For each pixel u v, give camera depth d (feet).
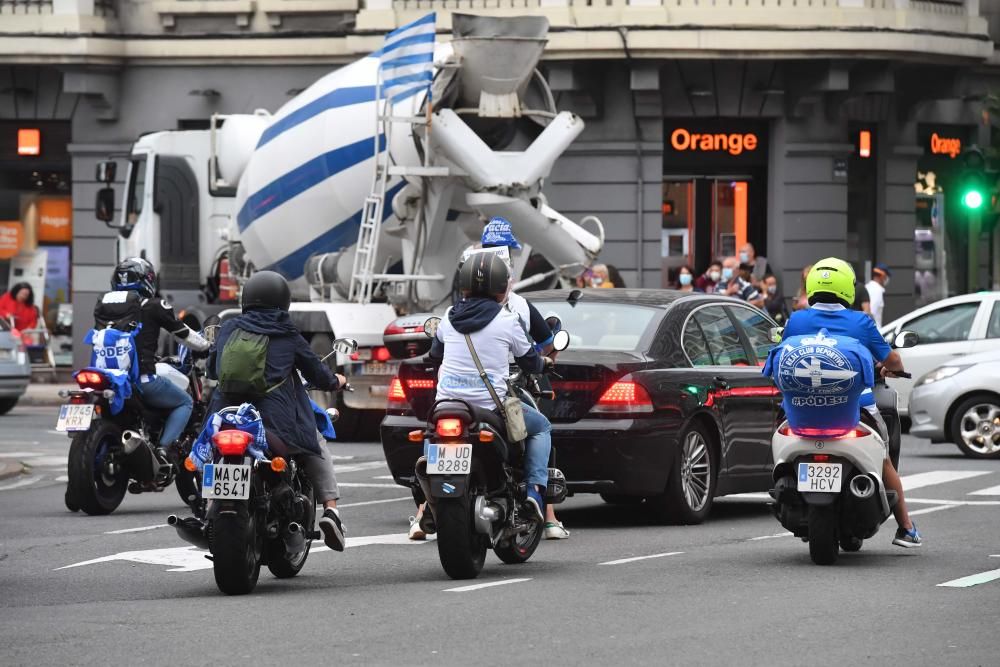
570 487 151.84
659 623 104.32
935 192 389.19
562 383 152.25
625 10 341.00
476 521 123.44
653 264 354.74
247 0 381.81
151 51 385.29
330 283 251.60
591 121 353.92
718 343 166.71
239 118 296.92
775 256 359.87
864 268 374.22
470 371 126.21
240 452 115.85
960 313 272.10
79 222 393.70
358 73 245.65
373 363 244.01
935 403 239.71
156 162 328.49
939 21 353.31
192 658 94.17
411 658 93.50
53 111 394.73
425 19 224.53
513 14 346.33
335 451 238.89
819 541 129.29
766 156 362.53
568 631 101.71
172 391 169.89
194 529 119.55
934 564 131.34
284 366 120.88
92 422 169.48
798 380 127.54
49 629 104.32
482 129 229.45
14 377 316.19
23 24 382.83
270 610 111.04
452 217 236.22
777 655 93.81
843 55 343.26
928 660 92.32
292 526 121.70
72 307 399.44
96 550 144.15
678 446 155.53
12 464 216.33
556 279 234.58
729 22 340.59
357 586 122.52
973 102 391.45
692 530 155.63
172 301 327.26
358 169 240.53
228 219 320.91
